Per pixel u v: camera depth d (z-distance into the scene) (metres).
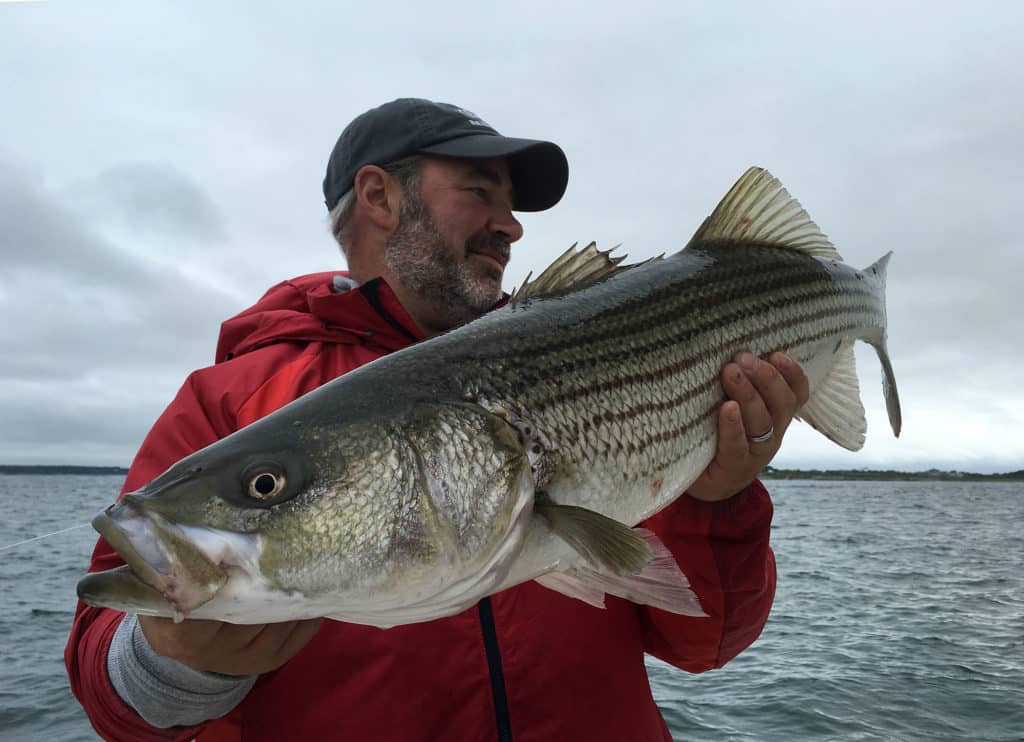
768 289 0.83
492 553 0.55
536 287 0.70
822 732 2.07
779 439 0.71
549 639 0.65
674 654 0.77
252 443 0.50
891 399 1.06
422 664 0.62
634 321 0.70
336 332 0.76
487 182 0.83
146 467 0.64
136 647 0.50
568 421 0.62
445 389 0.57
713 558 0.69
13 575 5.08
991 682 2.54
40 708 2.20
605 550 0.55
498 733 0.62
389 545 0.51
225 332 0.82
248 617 0.47
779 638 3.28
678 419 0.70
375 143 0.83
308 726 0.61
